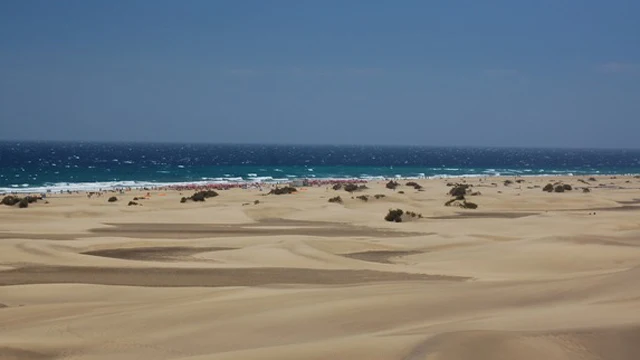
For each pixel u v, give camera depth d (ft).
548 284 75.56
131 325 64.44
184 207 225.97
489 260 113.29
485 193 288.30
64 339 60.34
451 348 43.62
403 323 59.72
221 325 62.49
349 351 47.14
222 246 132.77
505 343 44.80
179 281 96.43
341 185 317.42
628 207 244.63
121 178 449.48
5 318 70.90
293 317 63.67
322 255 119.03
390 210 198.49
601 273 90.12
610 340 46.57
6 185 366.43
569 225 166.81
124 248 129.70
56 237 147.43
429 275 102.47
